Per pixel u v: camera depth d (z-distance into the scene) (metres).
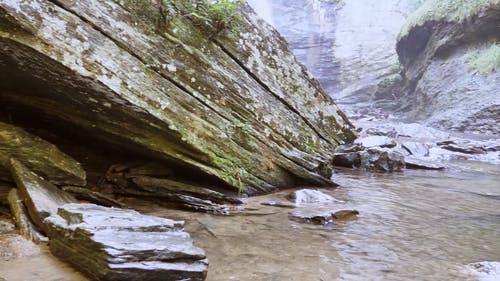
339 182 7.39
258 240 3.91
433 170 9.30
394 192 6.68
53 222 3.24
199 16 5.04
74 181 4.56
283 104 6.32
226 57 5.60
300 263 3.35
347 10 45.47
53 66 4.00
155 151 4.96
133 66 4.57
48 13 3.97
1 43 3.77
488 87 18.42
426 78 23.47
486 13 19.47
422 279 3.11
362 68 40.47
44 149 4.48
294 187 6.46
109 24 4.43
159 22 4.86
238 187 5.53
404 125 17.67
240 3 5.81
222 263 3.26
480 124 17.61
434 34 23.22
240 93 5.72
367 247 3.85
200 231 4.11
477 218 5.09
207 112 5.29
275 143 6.14
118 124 4.78
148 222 3.27
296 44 45.56
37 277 2.74
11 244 3.27
